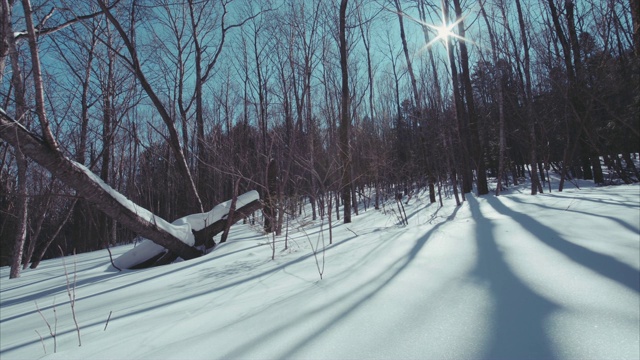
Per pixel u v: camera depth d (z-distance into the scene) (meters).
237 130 12.46
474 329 1.66
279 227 6.87
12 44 4.90
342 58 8.70
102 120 8.77
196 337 2.02
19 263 6.87
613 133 11.52
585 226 3.08
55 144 4.50
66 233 21.50
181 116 10.72
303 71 11.19
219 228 7.00
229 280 3.55
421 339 1.63
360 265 3.21
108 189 5.12
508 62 12.87
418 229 4.44
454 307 1.91
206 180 11.61
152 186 24.50
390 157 14.79
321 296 2.45
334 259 3.71
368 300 2.19
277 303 2.45
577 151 15.09
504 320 1.71
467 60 11.66
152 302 3.06
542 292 1.94
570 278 2.06
